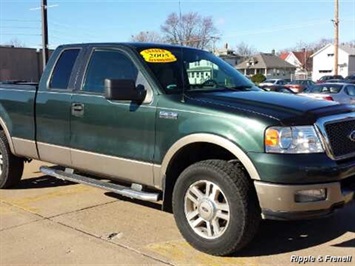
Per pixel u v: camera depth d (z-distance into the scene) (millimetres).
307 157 3904
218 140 4133
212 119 4211
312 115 4094
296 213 3914
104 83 5051
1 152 6523
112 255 4332
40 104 5828
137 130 4770
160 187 4688
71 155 5523
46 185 6867
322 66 80062
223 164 4176
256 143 3947
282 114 4043
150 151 4684
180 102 4500
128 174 4961
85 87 5379
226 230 4121
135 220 5281
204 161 4320
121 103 4910
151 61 4961
